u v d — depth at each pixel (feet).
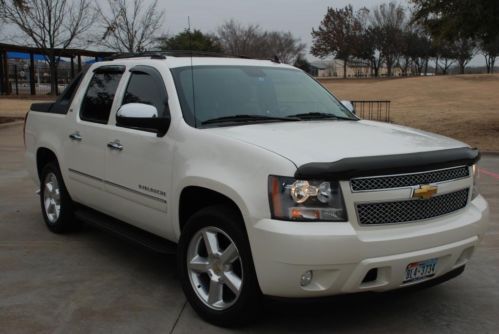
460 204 13.37
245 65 17.25
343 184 11.50
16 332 12.86
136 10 89.10
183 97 14.84
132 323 13.38
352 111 18.02
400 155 12.01
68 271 16.93
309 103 16.97
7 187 29.37
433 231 12.23
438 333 12.95
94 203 18.19
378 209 11.78
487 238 20.68
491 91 129.39
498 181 32.65
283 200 11.45
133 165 15.64
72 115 19.06
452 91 131.03
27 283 15.92
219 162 12.79
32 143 21.84
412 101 113.91
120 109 14.96
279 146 12.26
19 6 75.46
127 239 16.14
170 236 15.03
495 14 50.88
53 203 20.95
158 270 17.08
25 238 20.34
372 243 11.44
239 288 12.44
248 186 11.93
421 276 12.41
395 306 14.40
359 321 13.51
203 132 13.65
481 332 13.02
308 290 11.44
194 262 13.58
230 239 12.56
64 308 14.21
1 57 128.57
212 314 13.07
